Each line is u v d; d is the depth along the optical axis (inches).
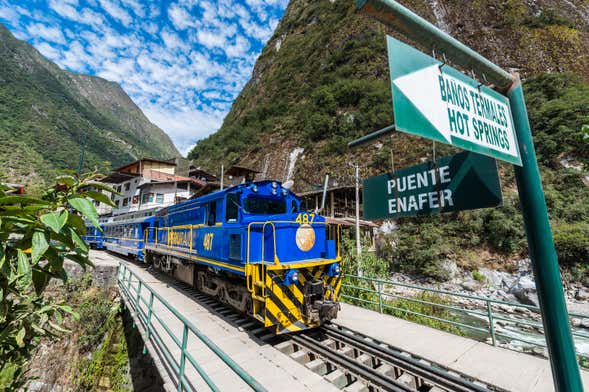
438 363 190.7
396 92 54.6
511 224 844.6
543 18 1861.5
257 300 219.3
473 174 89.0
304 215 243.3
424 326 257.1
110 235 866.1
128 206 1326.3
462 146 61.2
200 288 341.4
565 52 1660.9
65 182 82.9
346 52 2327.8
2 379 117.3
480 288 772.0
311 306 220.7
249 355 201.2
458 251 886.4
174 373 177.5
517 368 183.3
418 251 896.9
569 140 1003.3
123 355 306.5
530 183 69.3
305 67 2738.7
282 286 212.8
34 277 86.5
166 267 454.9
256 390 86.0
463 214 957.8
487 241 889.5
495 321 574.6
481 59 69.5
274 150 2063.2
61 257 83.2
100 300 379.9
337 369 185.9
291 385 163.8
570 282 703.1
